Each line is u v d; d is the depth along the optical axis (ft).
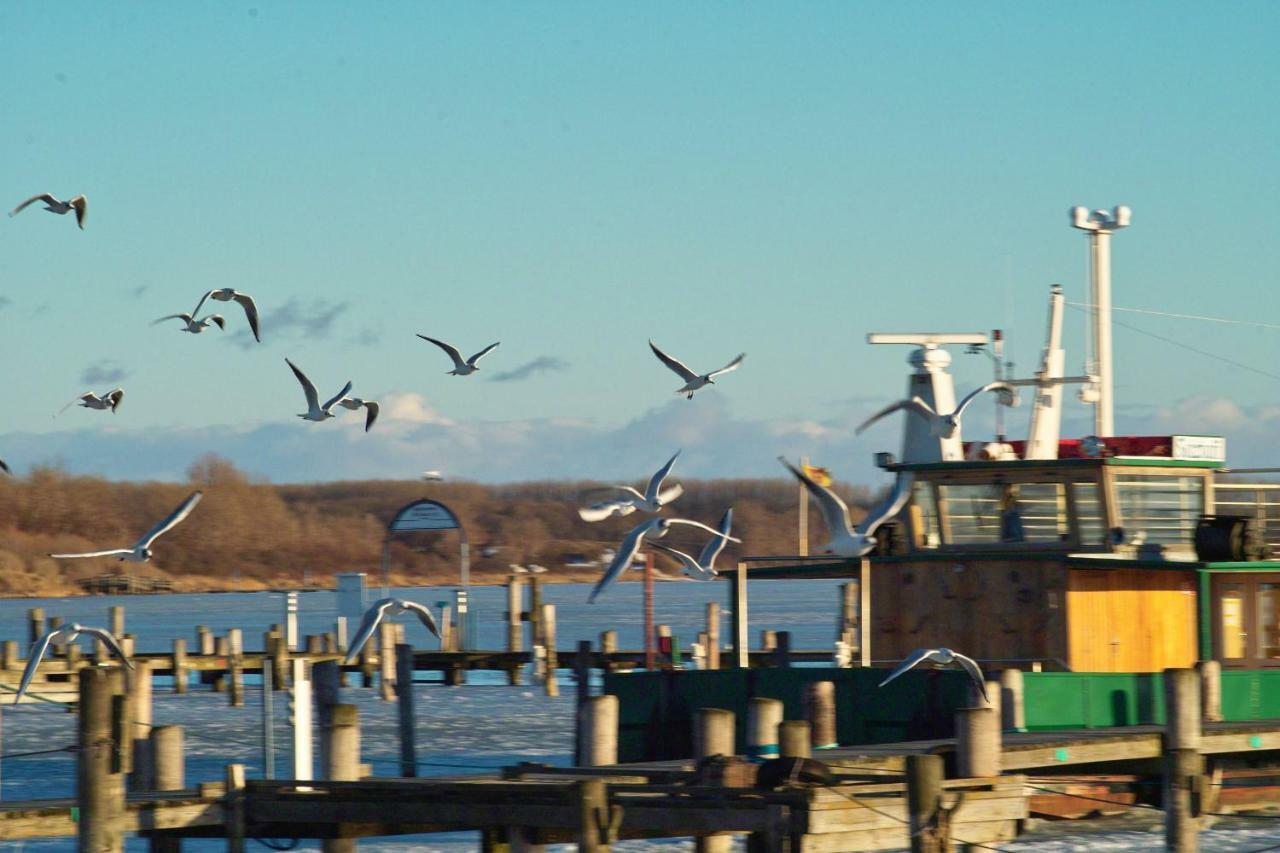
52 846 130.52
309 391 110.42
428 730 215.72
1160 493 139.64
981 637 137.08
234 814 100.94
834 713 122.72
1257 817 128.98
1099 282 154.30
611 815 93.15
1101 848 118.62
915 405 114.21
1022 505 138.72
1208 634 130.62
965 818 97.25
